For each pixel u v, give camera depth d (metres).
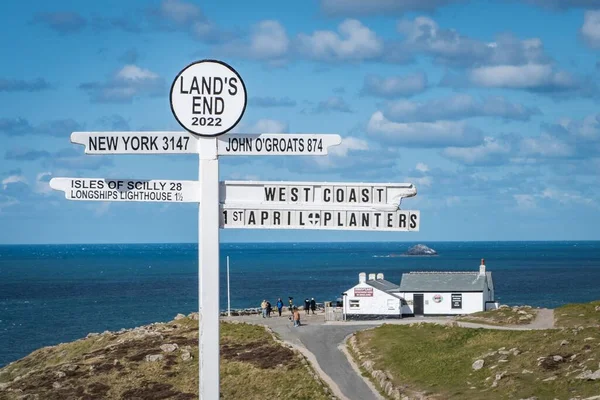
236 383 59.06
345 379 59.59
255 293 199.50
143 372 62.97
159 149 12.48
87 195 12.41
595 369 48.25
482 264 97.38
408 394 52.84
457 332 67.62
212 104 12.30
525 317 75.12
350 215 12.48
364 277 91.88
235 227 12.45
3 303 184.75
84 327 137.12
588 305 79.38
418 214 12.45
